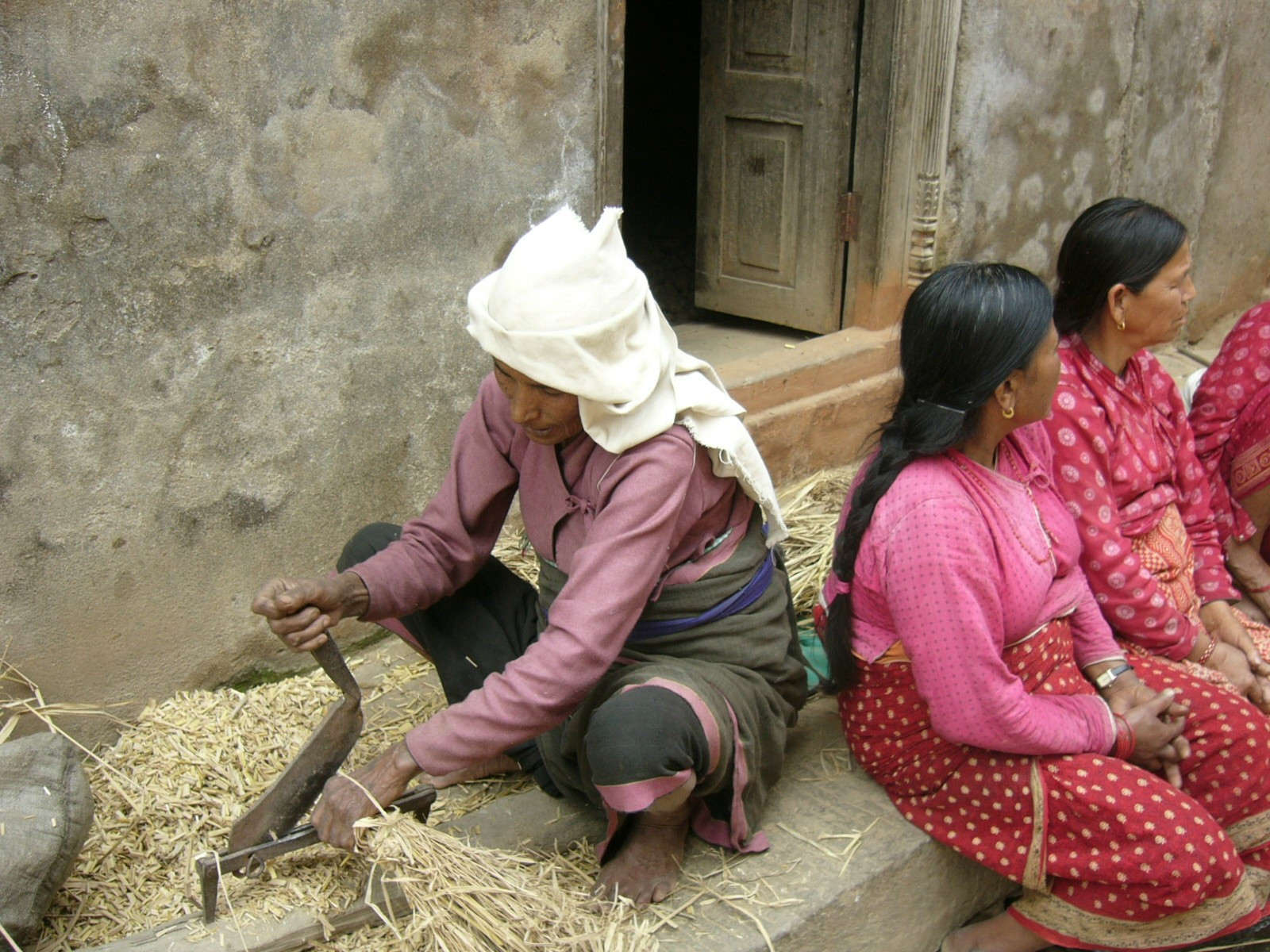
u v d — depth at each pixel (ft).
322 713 9.14
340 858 7.09
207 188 8.42
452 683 7.79
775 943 6.88
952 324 6.73
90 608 8.60
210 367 8.77
